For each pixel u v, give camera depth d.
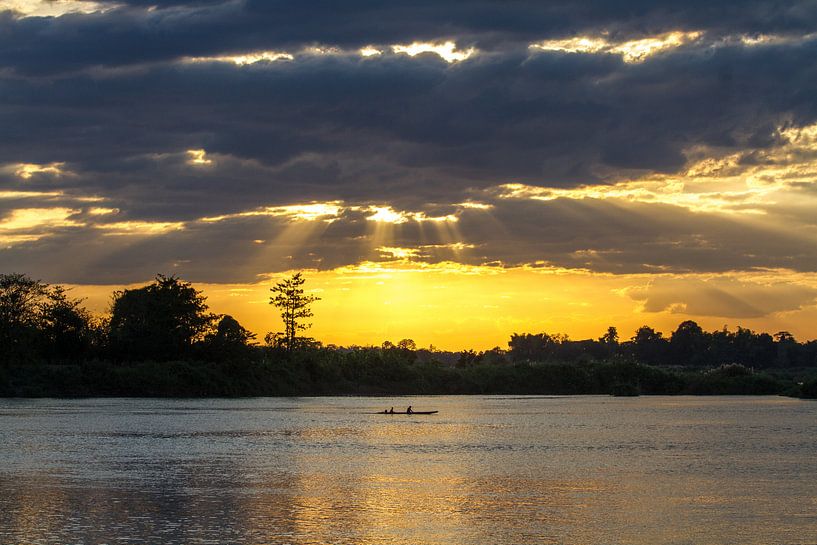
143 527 42.66
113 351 178.25
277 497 50.81
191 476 58.91
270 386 188.38
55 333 175.50
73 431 90.69
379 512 46.66
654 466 65.38
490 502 49.69
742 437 89.44
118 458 68.44
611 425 106.12
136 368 170.00
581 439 87.06
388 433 92.88
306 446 78.44
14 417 110.06
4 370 159.38
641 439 87.12
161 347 181.00
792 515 46.25
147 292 188.25
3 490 52.62
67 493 51.69
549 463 67.06
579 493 52.88
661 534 41.91
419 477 59.03
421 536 41.28
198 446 77.62
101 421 104.19
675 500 50.56
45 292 177.25
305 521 44.28
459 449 76.94
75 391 162.38
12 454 70.50
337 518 45.03
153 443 79.62
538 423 109.56
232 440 83.38
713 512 47.03
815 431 96.69
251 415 119.00
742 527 43.41
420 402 168.50
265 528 42.66
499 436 90.25
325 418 115.44
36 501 49.09
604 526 43.53
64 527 42.62
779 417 121.44
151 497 50.56
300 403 156.25
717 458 70.56
